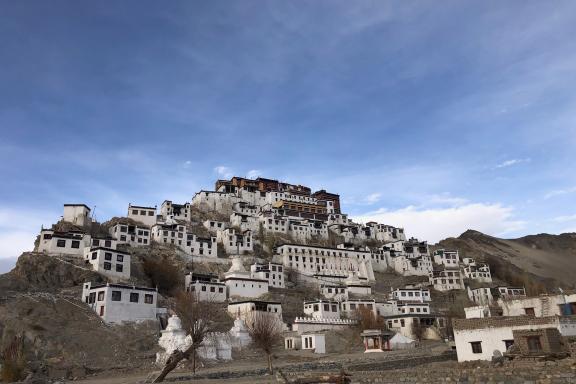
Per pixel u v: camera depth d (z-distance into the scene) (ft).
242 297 408.46
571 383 75.82
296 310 391.65
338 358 235.40
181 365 218.79
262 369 187.42
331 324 335.06
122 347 245.04
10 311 250.57
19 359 188.14
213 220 609.42
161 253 449.89
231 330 278.46
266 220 633.61
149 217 530.27
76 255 367.66
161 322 296.51
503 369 82.48
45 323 246.88
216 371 189.16
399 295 491.31
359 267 591.37
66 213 463.01
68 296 290.35
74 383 177.68
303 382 106.52
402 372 93.66
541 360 126.21
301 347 294.05
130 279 361.51
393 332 328.29
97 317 273.75
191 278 398.42
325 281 533.14
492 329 155.43
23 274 317.22
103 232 478.59
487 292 527.81
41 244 360.28
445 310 466.70
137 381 168.86
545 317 144.46
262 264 479.82
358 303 403.13
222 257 521.24
